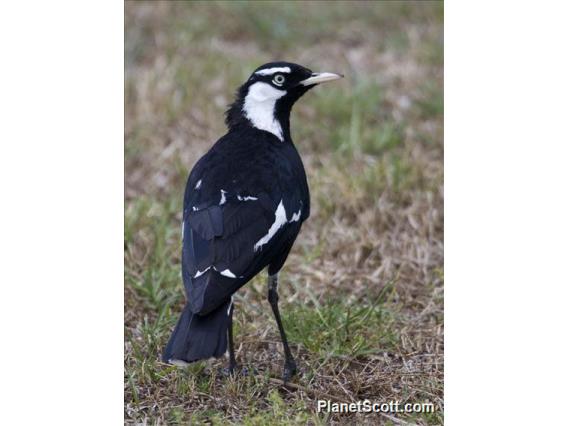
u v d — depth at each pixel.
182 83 15.23
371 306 10.45
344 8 17.92
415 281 11.32
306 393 9.26
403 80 15.59
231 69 15.62
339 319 10.20
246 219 8.80
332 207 12.41
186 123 14.41
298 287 10.98
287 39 16.95
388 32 17.28
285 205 9.20
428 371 9.65
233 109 10.09
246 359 9.87
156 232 11.68
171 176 13.33
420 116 14.73
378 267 11.59
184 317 8.29
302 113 14.66
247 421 8.43
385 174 12.80
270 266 9.38
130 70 15.80
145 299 10.65
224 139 9.79
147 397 9.16
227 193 8.96
